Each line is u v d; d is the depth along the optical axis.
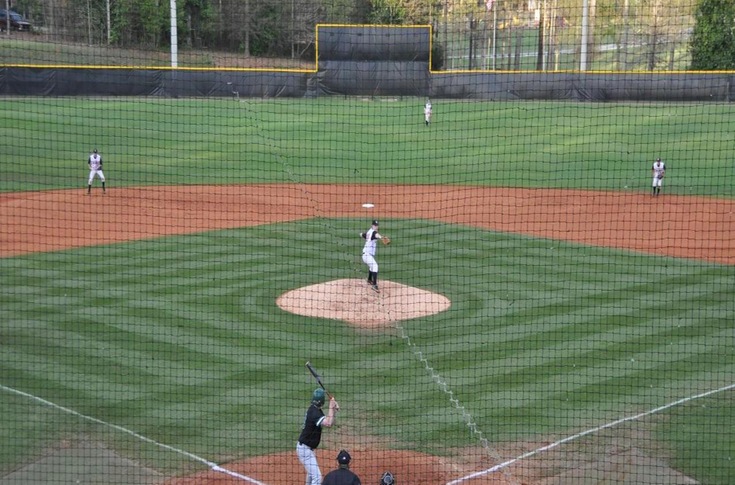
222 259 33.41
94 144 56.78
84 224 39.12
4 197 44.38
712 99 48.22
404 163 54.81
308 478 15.80
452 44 53.53
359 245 36.53
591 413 19.84
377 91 56.75
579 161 53.94
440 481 16.80
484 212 43.91
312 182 51.19
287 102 62.03
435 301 28.25
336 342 24.30
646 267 32.53
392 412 19.95
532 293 29.06
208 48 63.06
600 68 51.38
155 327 25.05
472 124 62.94
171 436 18.64
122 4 58.47
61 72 58.31
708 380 21.58
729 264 32.97
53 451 17.86
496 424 19.34
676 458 17.77
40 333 24.39
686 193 47.88
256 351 23.44
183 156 55.94
